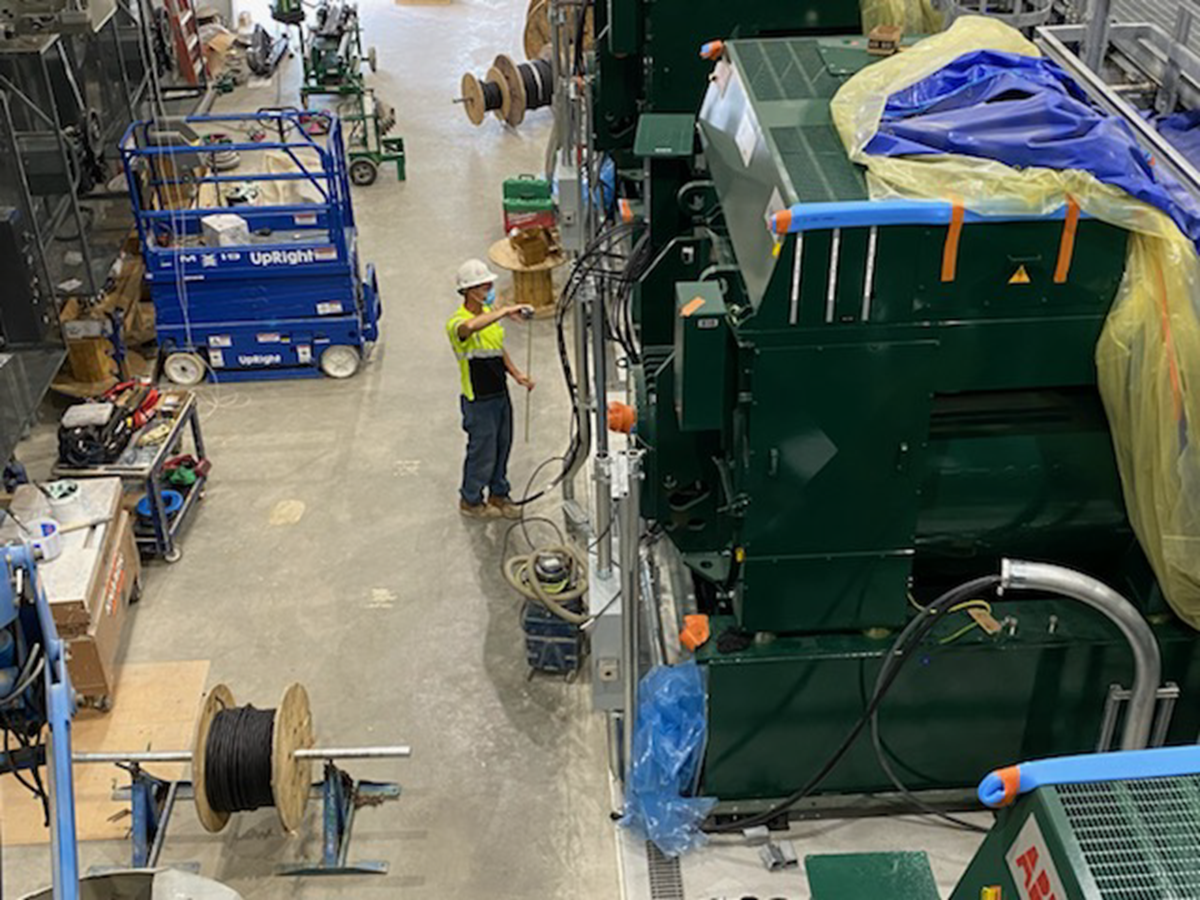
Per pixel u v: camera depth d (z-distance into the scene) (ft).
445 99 44.93
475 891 17.08
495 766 19.07
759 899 16.33
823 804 17.48
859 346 13.97
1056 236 13.58
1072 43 21.20
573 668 20.59
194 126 41.75
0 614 11.94
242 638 21.63
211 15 49.19
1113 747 16.47
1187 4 19.31
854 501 14.90
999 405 15.37
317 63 40.86
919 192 13.51
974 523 15.58
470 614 22.12
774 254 13.41
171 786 17.95
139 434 23.52
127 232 30.04
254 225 28.63
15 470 23.56
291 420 27.66
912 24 21.80
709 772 16.80
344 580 22.95
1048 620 16.06
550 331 30.76
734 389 15.17
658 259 20.65
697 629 16.12
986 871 8.84
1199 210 14.11
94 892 14.25
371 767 19.04
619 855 17.16
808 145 14.79
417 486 25.48
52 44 26.05
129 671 20.90
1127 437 14.55
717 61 20.74
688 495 17.70
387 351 30.19
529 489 25.21
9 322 24.35
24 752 13.44
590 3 27.02
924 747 16.76
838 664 15.81
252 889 17.21
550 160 31.94
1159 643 15.57
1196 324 13.62
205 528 24.35
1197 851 7.83
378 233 35.45
